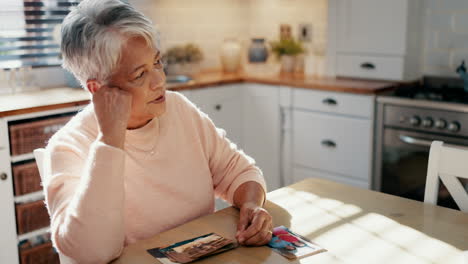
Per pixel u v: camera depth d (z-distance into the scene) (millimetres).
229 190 1481
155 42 1228
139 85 1209
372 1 3160
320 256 1108
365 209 1378
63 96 2666
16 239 2389
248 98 3480
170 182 1401
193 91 3088
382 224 1276
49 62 2982
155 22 3555
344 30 3328
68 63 1261
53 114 2486
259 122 3447
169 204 1401
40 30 2930
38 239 2471
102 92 1149
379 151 2895
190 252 1124
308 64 3670
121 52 1175
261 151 3480
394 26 3092
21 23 2859
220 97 3307
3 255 2361
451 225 1270
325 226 1269
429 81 3203
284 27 3912
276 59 3791
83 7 1218
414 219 1306
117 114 1138
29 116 2369
